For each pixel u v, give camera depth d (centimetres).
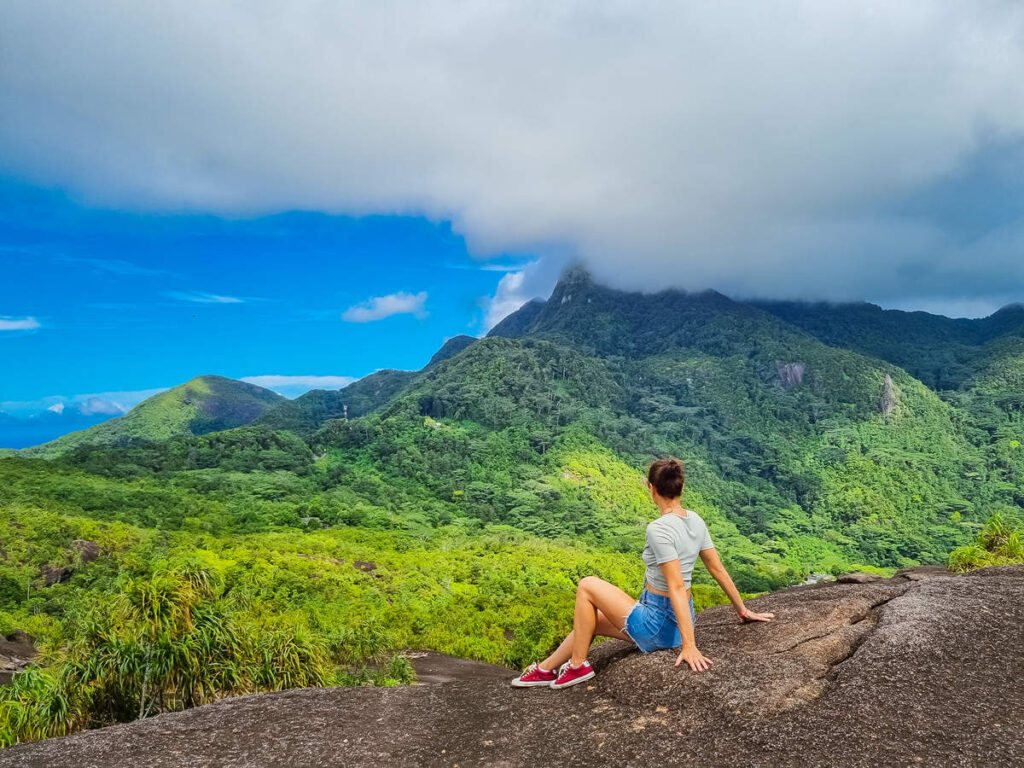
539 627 4172
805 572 12912
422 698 422
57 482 10700
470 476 16125
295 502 12031
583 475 16638
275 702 421
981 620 414
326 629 4219
